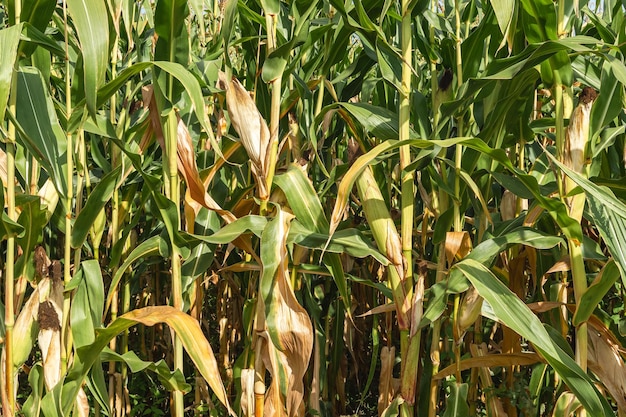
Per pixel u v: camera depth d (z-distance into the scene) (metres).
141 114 3.41
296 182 2.47
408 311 2.47
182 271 2.69
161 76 2.29
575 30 3.45
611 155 3.20
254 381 2.44
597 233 3.67
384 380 2.86
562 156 2.32
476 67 2.85
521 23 2.59
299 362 2.19
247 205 2.75
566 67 2.33
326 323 3.73
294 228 2.44
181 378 2.31
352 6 2.85
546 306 2.47
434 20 2.95
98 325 2.35
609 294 4.05
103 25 1.74
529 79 2.54
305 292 3.33
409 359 2.50
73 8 1.70
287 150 3.10
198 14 2.57
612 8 3.60
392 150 2.63
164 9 2.14
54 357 2.34
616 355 2.39
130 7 2.60
